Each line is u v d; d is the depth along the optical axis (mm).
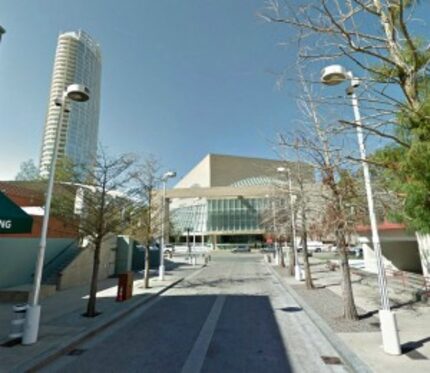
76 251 20078
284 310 11727
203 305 12984
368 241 18141
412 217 5754
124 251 24594
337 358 6859
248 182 88125
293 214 19531
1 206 8773
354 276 19750
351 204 10109
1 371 5969
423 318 9492
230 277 23203
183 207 79812
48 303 12914
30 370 6164
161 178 19234
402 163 5035
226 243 81125
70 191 13383
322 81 6668
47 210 8586
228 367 6434
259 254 58062
